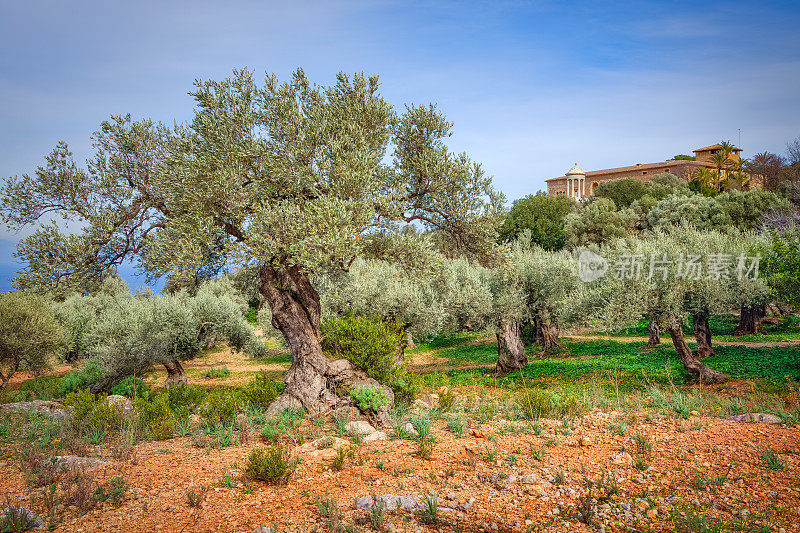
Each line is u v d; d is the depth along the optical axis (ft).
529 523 13.88
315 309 38.29
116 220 37.09
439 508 15.02
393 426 28.96
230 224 36.14
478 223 41.24
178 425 31.35
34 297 61.16
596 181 341.82
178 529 13.57
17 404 41.98
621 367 66.95
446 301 73.31
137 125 39.27
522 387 60.59
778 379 50.47
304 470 19.34
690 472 17.69
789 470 17.29
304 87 40.47
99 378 58.70
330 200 32.73
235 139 37.24
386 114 40.29
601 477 17.51
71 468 19.86
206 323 82.38
